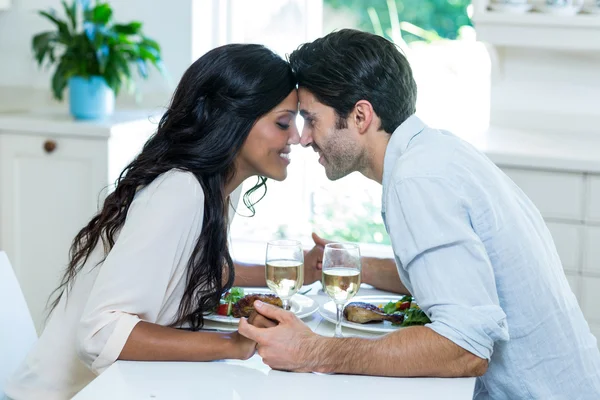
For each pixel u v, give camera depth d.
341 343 1.69
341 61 1.89
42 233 3.87
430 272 1.70
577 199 3.25
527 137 3.68
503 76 3.92
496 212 1.79
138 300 1.79
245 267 2.28
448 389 1.62
